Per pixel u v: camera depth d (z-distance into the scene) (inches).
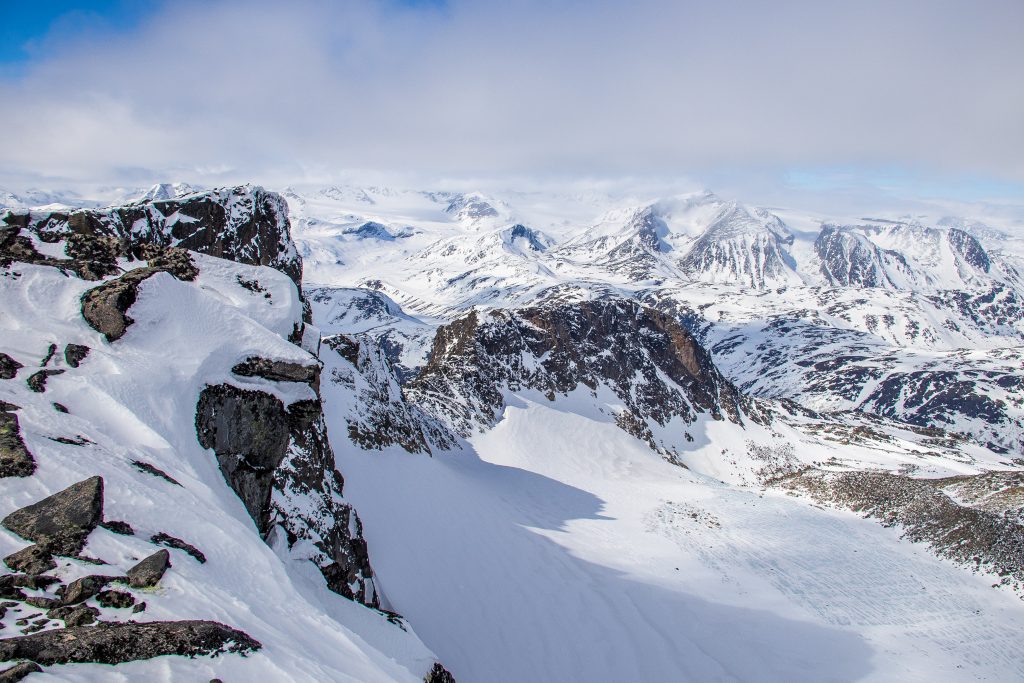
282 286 1013.8
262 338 860.6
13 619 401.7
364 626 749.9
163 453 661.9
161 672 374.9
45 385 679.1
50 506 488.7
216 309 871.1
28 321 762.2
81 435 622.8
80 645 380.5
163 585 461.7
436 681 706.8
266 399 821.9
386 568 1307.8
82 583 434.0
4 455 533.0
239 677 388.2
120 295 793.6
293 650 448.1
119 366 737.6
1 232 950.4
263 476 816.9
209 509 604.4
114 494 542.6
